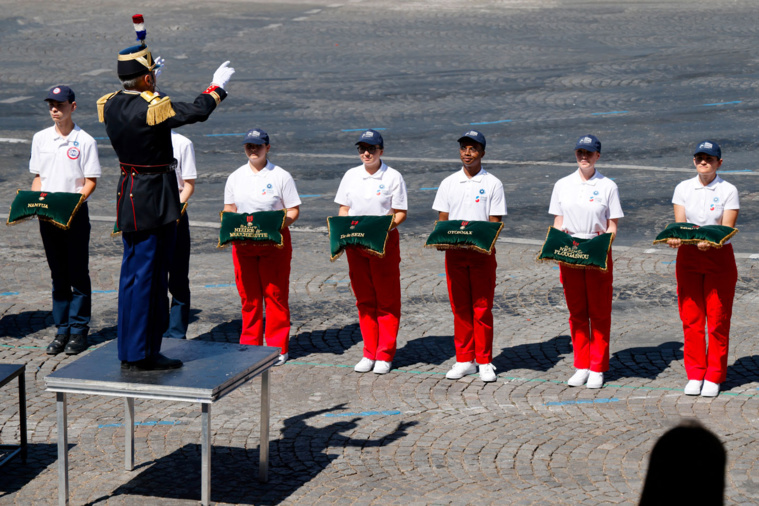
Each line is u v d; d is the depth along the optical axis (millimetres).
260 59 32000
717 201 10484
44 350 12211
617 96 26984
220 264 15820
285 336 11844
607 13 38312
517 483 8734
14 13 39062
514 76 29469
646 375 11352
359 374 11516
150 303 8141
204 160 21922
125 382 7922
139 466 9164
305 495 8594
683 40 33438
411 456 9320
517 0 41281
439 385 11164
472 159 11055
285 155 22250
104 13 39375
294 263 15789
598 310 10828
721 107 25547
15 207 11656
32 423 10086
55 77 29719
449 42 34062
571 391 10930
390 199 11383
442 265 15672
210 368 8289
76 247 11977
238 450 9531
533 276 15016
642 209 18266
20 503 8438
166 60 31781
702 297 10570
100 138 23766
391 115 25688
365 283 11422
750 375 11242
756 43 32594
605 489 8586
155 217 8000
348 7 40750
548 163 21453
